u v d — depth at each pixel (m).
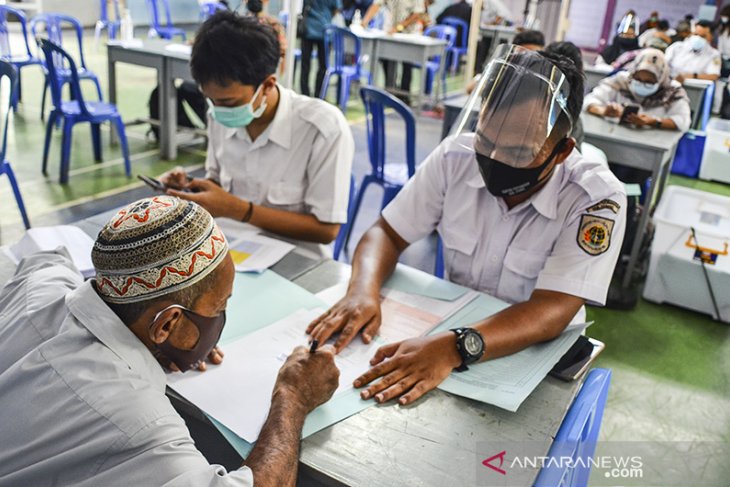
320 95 6.27
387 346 1.09
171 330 0.80
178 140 4.66
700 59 5.40
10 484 0.71
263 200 1.78
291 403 0.89
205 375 1.00
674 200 3.00
